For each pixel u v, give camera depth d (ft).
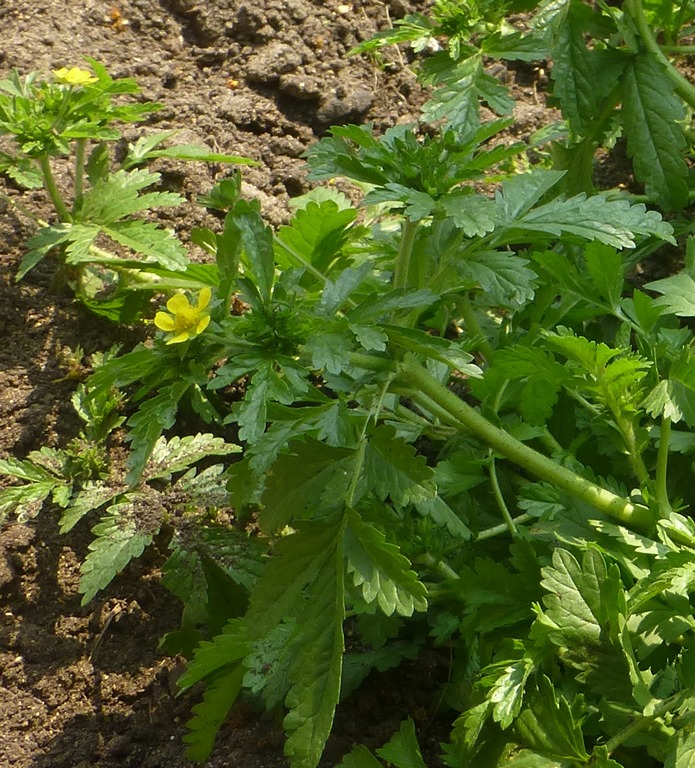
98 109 1.61
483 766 1.28
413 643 1.45
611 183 1.81
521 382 1.46
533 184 1.40
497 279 1.33
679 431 1.43
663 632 1.28
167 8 1.89
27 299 1.65
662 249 1.72
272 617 1.27
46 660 1.47
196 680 1.34
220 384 1.23
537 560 1.34
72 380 1.61
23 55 1.79
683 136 1.61
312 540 1.27
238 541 1.47
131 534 1.46
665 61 1.59
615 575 1.26
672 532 1.32
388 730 1.43
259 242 1.27
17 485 1.55
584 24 1.60
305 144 1.81
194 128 1.78
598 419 1.41
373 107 1.85
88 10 1.86
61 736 1.43
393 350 1.32
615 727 1.27
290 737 1.24
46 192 1.70
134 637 1.49
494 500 1.49
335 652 1.25
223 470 1.57
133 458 1.26
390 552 1.25
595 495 1.36
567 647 1.27
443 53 1.53
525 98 1.88
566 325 1.53
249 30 1.87
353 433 1.30
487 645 1.36
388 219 1.70
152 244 1.55
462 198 1.29
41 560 1.51
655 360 1.37
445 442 1.55
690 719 1.24
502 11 1.52
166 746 1.42
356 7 1.90
